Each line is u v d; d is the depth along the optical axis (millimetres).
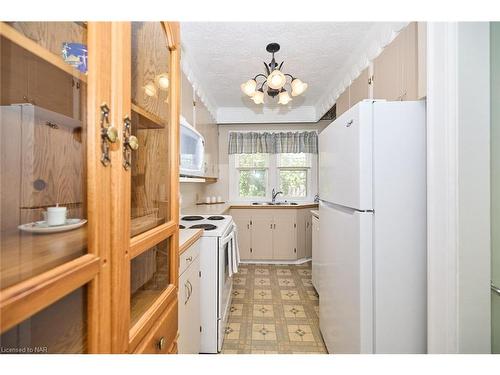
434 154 1013
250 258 4020
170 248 954
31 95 521
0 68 477
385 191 1220
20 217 530
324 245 1799
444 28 985
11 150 534
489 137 979
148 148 903
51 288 410
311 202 4359
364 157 1222
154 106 878
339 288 1486
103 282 533
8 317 354
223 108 4184
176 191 992
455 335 988
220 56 2484
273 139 4340
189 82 2496
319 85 3240
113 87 571
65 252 495
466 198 973
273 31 2080
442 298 1005
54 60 486
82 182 520
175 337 965
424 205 1215
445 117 991
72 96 521
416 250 1216
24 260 450
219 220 2422
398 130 1218
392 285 1217
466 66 962
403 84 1552
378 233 1217
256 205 4016
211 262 1852
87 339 507
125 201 607
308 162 4391
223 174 4402
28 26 522
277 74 2016
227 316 2318
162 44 917
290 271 3623
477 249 977
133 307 779
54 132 535
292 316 2352
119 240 583
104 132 535
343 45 2283
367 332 1222
